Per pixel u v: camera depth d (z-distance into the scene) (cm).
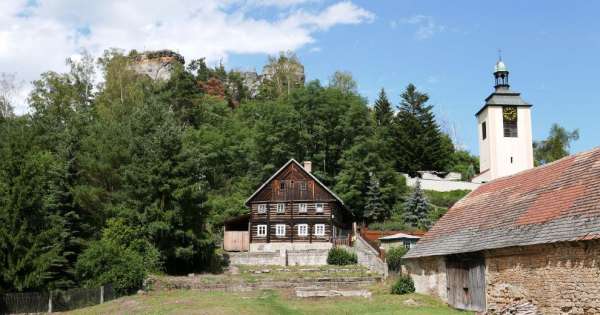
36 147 4484
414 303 3212
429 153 9731
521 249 2452
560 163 2884
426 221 7175
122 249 4269
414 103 10181
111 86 8000
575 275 2145
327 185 8006
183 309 3003
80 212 4688
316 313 2994
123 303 3525
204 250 5078
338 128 8194
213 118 10088
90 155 5403
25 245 3731
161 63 13888
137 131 5750
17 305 3478
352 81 10569
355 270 4981
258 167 8275
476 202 3388
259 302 3281
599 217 2122
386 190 7781
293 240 6303
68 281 3919
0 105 6856
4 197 3775
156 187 4962
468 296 2909
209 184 8188
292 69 12900
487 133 8138
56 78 7425
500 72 8244
